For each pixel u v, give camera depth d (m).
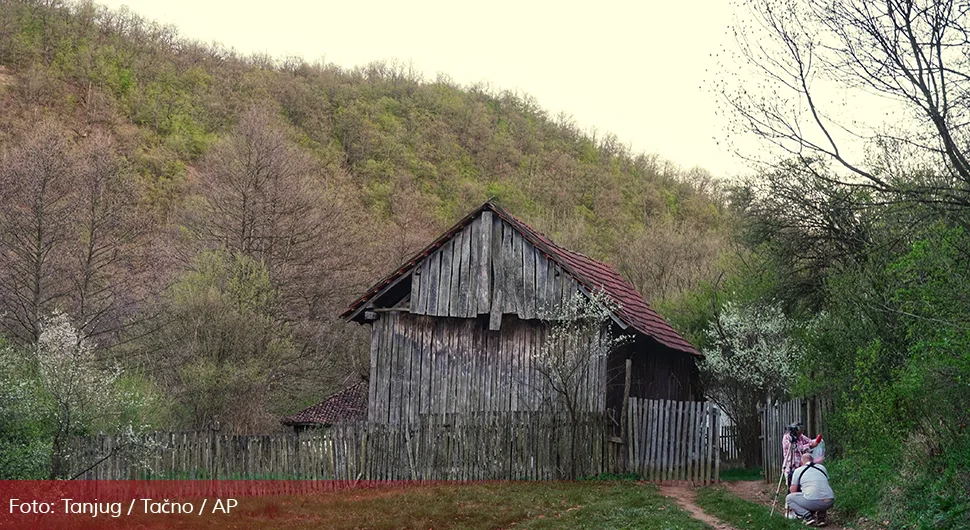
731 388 27.72
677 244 60.75
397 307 26.50
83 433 23.64
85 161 43.38
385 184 80.69
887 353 15.56
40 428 22.14
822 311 23.75
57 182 37.25
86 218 38.66
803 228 24.59
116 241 39.72
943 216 13.55
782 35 15.25
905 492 13.58
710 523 15.49
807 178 22.34
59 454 19.61
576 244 68.94
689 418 21.86
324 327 43.59
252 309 35.88
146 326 36.72
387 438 23.72
